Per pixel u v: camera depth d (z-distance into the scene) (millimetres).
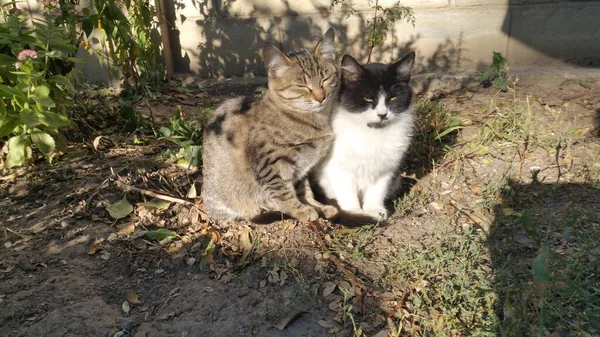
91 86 1469
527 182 1023
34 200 987
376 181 1022
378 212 990
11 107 1041
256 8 1510
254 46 1544
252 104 967
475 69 1506
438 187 1058
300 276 812
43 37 1076
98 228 923
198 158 1098
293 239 900
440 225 940
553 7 1440
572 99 1306
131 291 807
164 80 1538
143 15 1410
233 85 1520
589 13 1437
